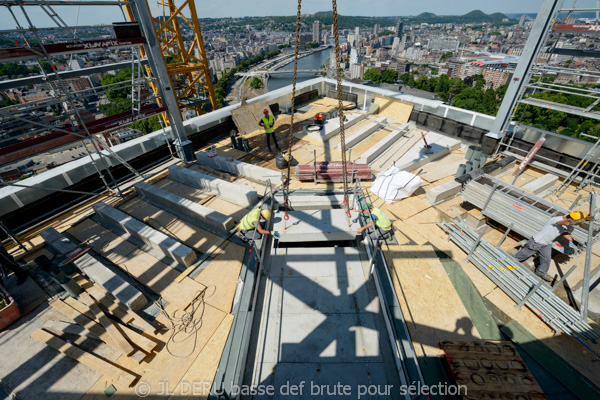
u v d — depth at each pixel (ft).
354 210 21.57
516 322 16.42
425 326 16.17
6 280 19.77
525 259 20.18
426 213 24.84
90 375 14.64
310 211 23.24
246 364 14.56
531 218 19.95
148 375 14.44
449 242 21.88
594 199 15.16
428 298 17.69
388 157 33.09
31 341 16.21
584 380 13.89
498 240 22.24
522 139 31.76
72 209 26.78
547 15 25.02
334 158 33.37
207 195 27.81
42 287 19.26
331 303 17.19
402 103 42.09
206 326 16.47
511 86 29.30
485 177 24.45
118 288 17.66
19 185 22.81
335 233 20.83
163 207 26.32
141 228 22.09
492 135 32.63
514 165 31.24
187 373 14.39
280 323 16.24
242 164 30.53
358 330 15.74
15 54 20.21
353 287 18.13
